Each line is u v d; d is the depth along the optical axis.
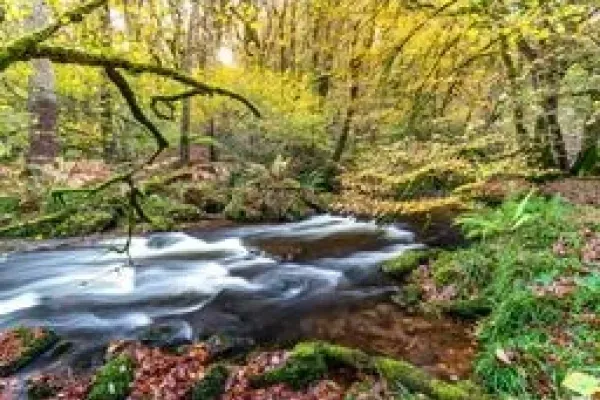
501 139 8.83
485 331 6.40
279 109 15.12
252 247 11.16
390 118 10.73
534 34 7.75
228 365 5.88
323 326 7.09
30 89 12.70
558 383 4.96
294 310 7.67
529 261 7.10
